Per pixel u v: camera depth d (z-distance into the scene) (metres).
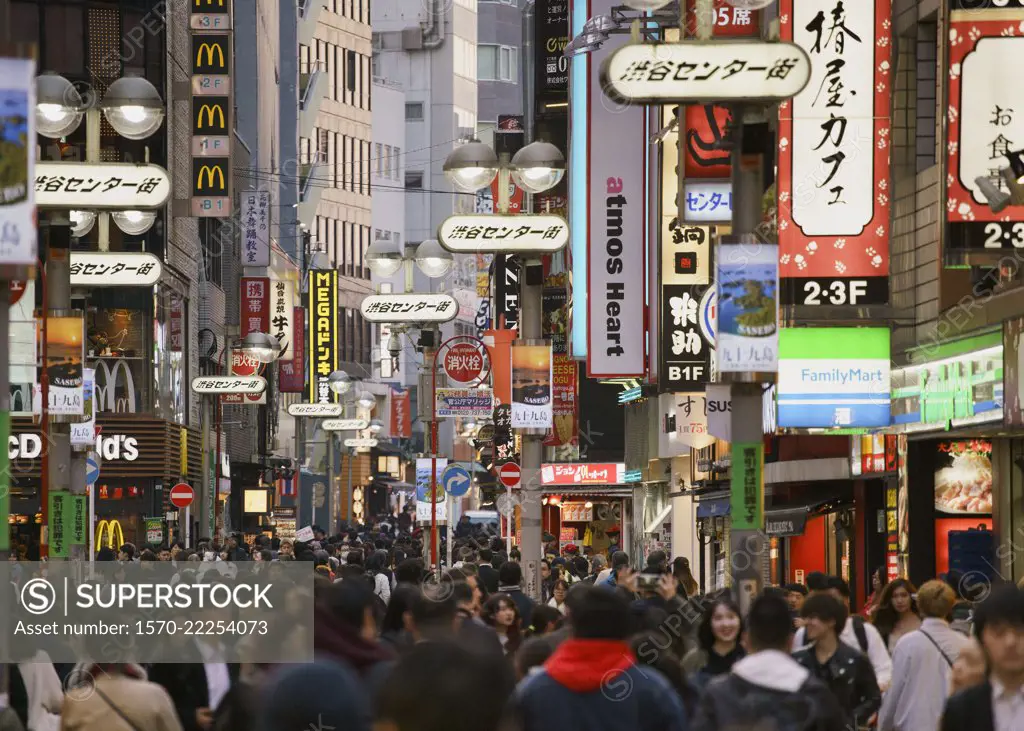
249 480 188.00
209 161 116.06
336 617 23.06
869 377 55.91
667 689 19.09
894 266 64.06
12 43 24.61
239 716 22.45
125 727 24.30
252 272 177.62
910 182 63.09
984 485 63.25
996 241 46.25
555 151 58.41
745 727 20.02
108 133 119.06
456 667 9.91
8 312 26.86
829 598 27.23
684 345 74.88
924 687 28.20
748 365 32.53
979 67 46.34
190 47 115.25
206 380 124.38
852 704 27.00
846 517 76.56
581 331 84.06
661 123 74.38
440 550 111.88
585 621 18.98
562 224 59.28
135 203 45.84
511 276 139.88
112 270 52.12
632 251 79.44
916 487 63.50
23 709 29.41
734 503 32.47
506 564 42.84
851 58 54.31
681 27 38.91
